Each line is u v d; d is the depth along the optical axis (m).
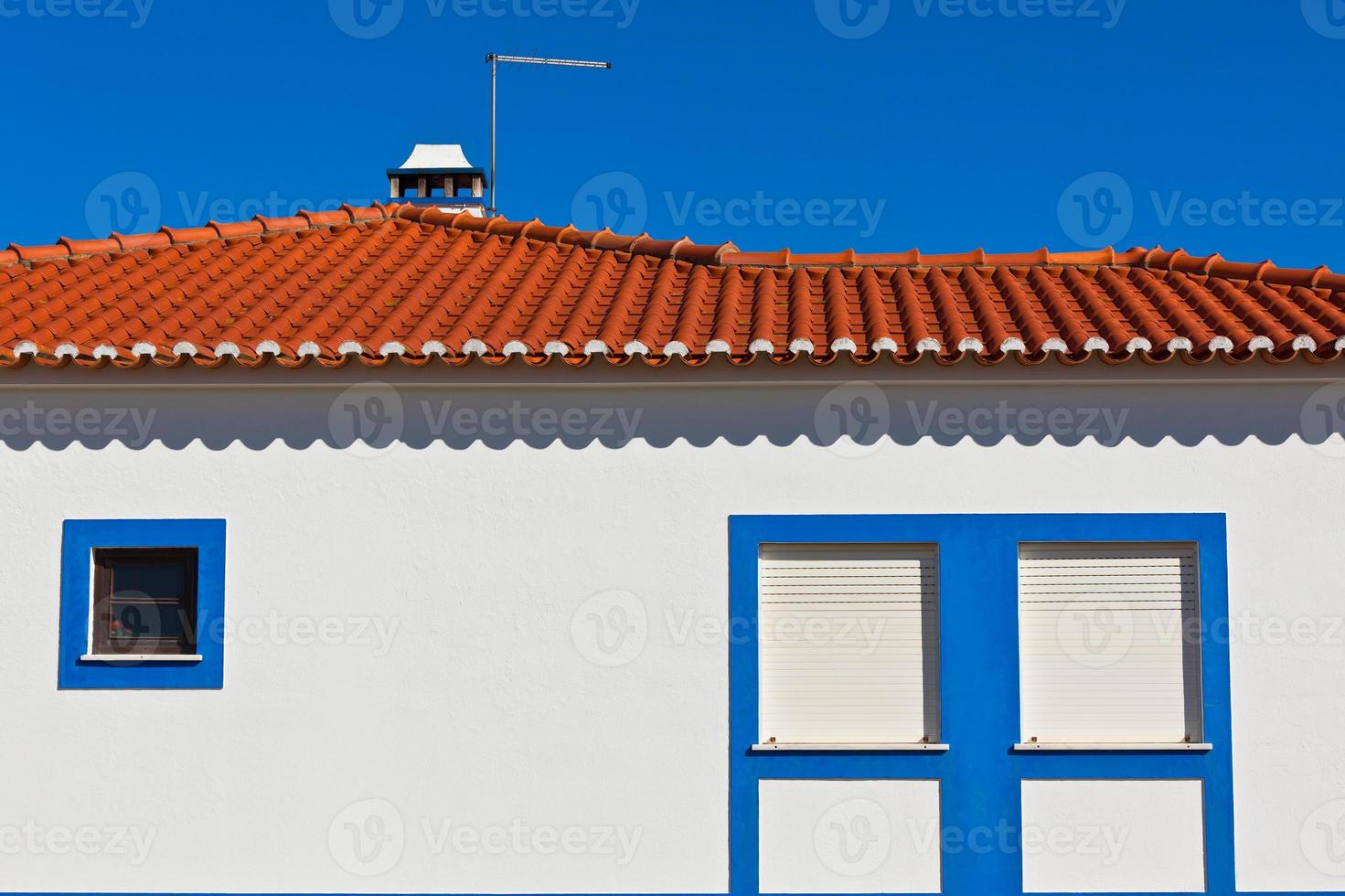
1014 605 8.78
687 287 10.39
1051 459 8.84
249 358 8.52
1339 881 8.60
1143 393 8.84
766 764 8.76
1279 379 8.68
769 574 8.95
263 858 8.79
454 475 8.98
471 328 9.04
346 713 8.86
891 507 8.85
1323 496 8.77
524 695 8.85
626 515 8.93
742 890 8.69
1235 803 8.64
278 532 8.95
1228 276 10.30
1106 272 10.66
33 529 8.95
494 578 8.91
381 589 8.91
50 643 8.91
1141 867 8.64
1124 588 8.87
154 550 9.08
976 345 8.39
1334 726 8.66
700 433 8.95
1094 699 8.82
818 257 10.87
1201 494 8.79
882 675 8.88
